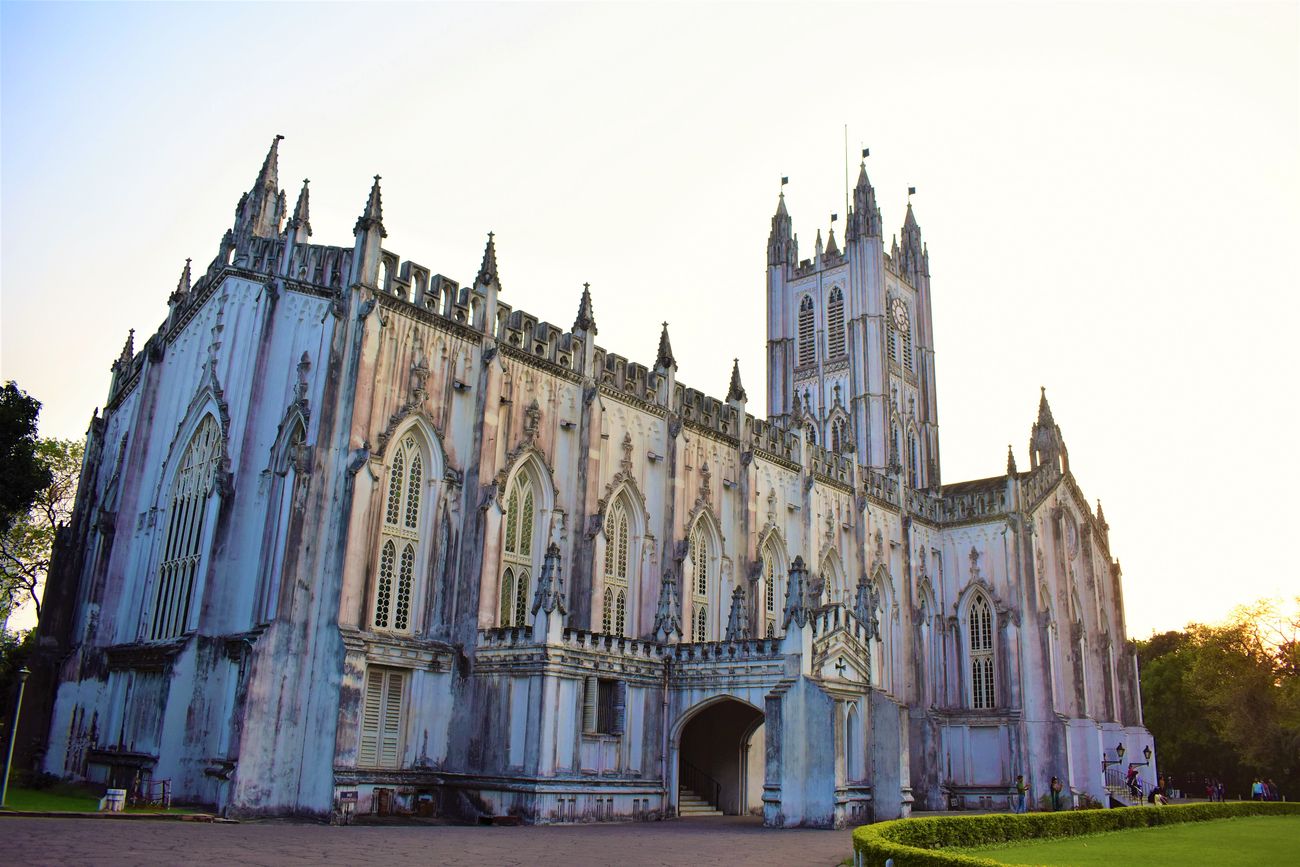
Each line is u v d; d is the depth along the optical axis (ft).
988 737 265.95
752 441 234.99
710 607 215.31
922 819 126.11
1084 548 313.53
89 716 177.99
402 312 164.96
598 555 184.44
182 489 178.50
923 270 442.09
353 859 88.74
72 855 80.33
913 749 258.37
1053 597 287.07
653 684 170.91
